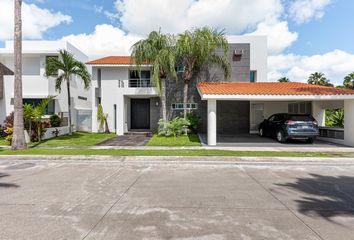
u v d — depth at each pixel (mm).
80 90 24047
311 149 11250
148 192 5422
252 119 18875
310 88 13867
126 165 8445
